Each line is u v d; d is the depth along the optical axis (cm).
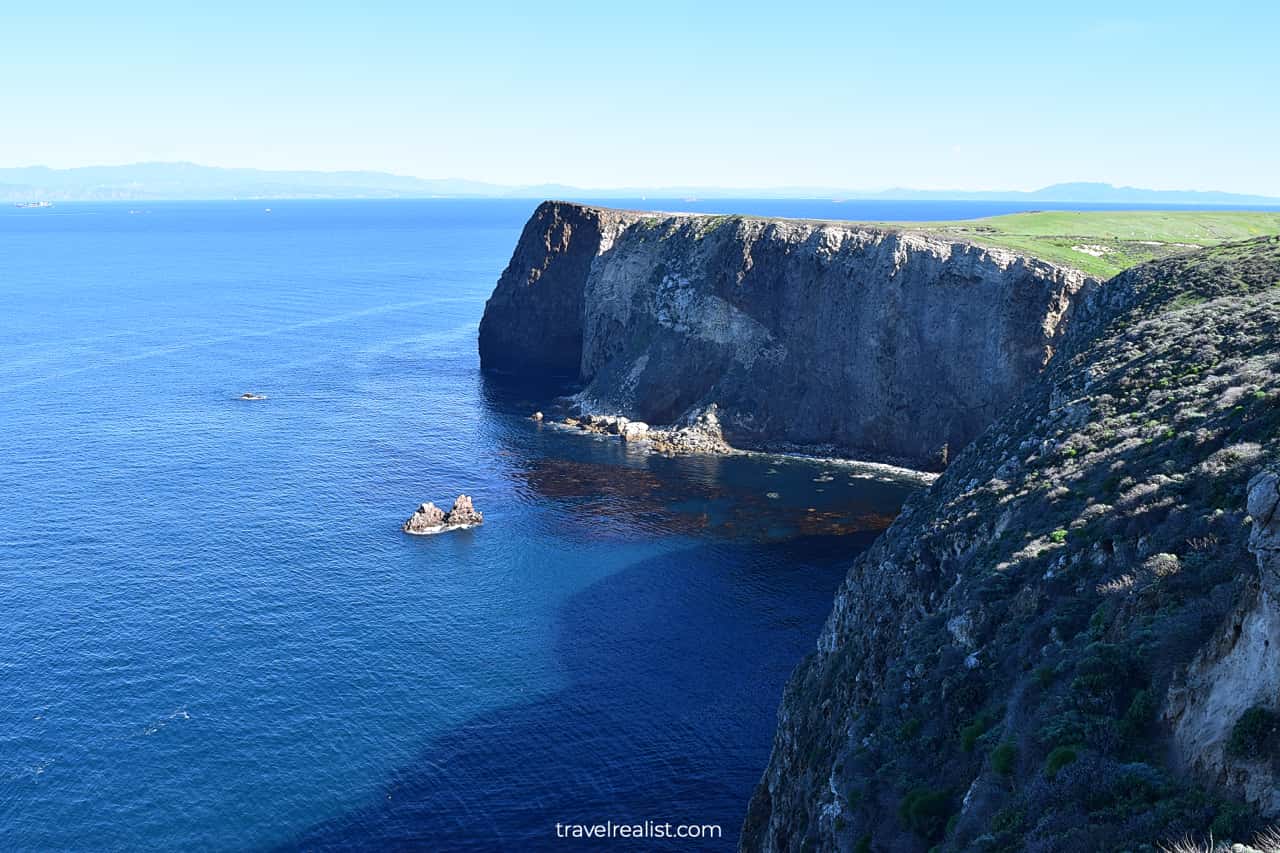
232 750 5053
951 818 2431
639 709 5616
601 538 8306
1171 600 2453
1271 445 3128
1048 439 4806
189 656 5988
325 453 10625
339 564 7562
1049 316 10144
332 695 5634
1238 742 1769
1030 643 2900
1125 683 2298
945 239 11100
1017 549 3606
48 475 9394
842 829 2831
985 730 2712
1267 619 1839
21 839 4350
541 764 5062
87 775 4791
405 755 5094
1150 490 3294
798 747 4169
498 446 11200
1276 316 4966
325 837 4462
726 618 6800
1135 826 1806
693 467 10569
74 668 5772
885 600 4391
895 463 10838
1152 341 5488
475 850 4419
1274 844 1566
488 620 6694
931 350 10800
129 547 7656
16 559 7312
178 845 4366
